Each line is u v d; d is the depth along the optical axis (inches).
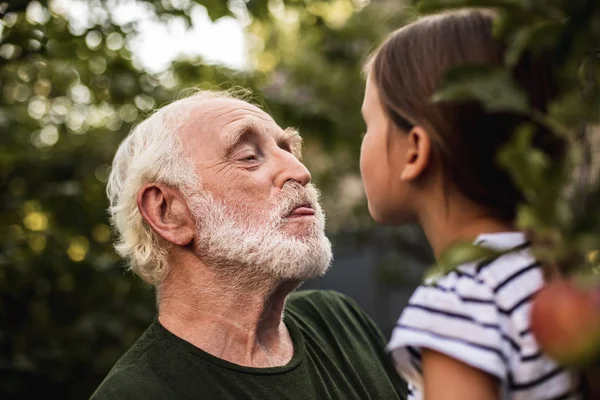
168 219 74.9
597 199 30.9
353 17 189.9
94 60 119.5
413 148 48.8
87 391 130.0
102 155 154.2
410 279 245.6
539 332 31.8
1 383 120.0
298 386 70.7
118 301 135.0
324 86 216.4
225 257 72.1
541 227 30.5
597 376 37.6
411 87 48.8
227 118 76.8
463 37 48.2
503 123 46.1
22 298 129.4
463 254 34.9
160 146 76.4
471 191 47.3
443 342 42.9
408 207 50.6
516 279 44.9
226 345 71.7
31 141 144.9
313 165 240.8
